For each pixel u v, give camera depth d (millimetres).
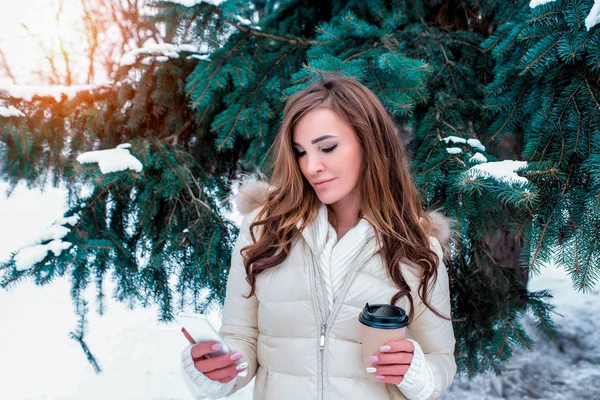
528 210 1734
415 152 2076
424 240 1451
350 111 1351
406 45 2291
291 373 1361
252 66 2324
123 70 2422
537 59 1749
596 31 1682
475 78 2260
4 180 2740
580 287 1582
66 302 4242
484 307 2367
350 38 2266
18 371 3242
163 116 2691
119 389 3045
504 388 2889
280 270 1411
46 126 2480
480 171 1686
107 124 2572
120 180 2277
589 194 1624
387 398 1369
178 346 3564
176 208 2396
